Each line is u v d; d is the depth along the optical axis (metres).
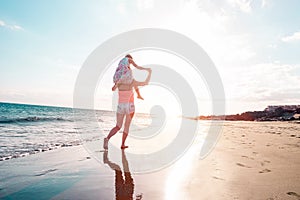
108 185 2.50
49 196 2.14
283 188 2.36
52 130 9.76
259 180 2.64
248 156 4.05
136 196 2.16
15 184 2.51
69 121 17.11
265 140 6.39
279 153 4.34
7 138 6.70
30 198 2.09
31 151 4.70
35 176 2.85
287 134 8.36
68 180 2.69
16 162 3.65
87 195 2.18
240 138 6.89
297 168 3.21
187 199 2.08
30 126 11.44
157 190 2.34
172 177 2.80
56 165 3.47
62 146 5.42
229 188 2.37
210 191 2.29
